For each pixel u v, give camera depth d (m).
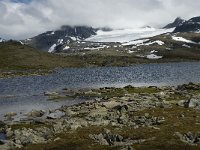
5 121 72.44
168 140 40.44
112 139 43.97
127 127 52.03
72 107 85.88
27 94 130.25
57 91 135.75
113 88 130.62
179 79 187.38
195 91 109.69
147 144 39.25
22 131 54.72
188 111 65.81
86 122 59.22
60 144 43.47
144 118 59.31
